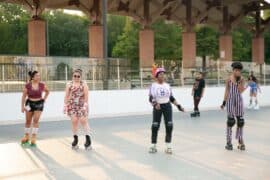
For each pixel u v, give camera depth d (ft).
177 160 29.71
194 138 39.73
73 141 36.60
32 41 90.58
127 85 70.44
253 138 39.75
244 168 27.14
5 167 27.76
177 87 75.82
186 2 115.44
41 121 54.95
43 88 35.96
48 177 25.08
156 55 186.29
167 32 186.39
